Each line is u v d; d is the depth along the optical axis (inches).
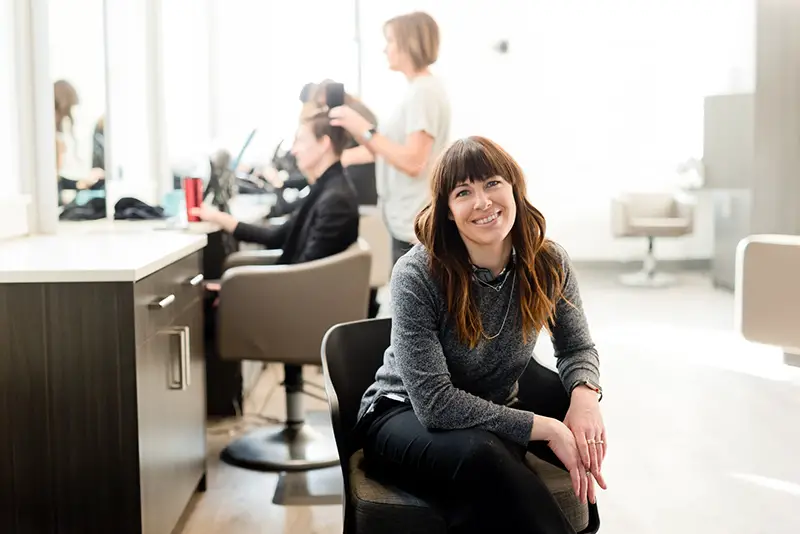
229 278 118.0
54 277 76.9
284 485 116.7
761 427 145.0
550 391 69.8
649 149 349.7
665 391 168.7
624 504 111.5
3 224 108.3
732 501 112.6
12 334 77.6
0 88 113.8
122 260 83.0
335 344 70.1
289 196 181.8
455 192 64.5
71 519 79.3
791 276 83.4
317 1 260.1
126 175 157.3
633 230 316.8
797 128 125.5
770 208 126.2
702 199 350.6
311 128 124.8
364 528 60.1
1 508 79.2
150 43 175.2
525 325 65.6
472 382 66.8
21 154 117.8
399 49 132.3
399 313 64.4
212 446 132.7
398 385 67.4
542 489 57.1
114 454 78.7
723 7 330.3
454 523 57.8
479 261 66.2
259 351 119.0
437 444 59.9
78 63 131.3
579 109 347.9
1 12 113.9
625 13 344.2
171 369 92.6
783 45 124.0
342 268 118.3
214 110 228.8
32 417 78.4
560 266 68.5
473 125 346.6
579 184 351.9
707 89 342.0
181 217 135.7
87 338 77.7
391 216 136.7
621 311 260.2
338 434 62.2
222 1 231.8
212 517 105.7
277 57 247.3
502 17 341.4
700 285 316.5
